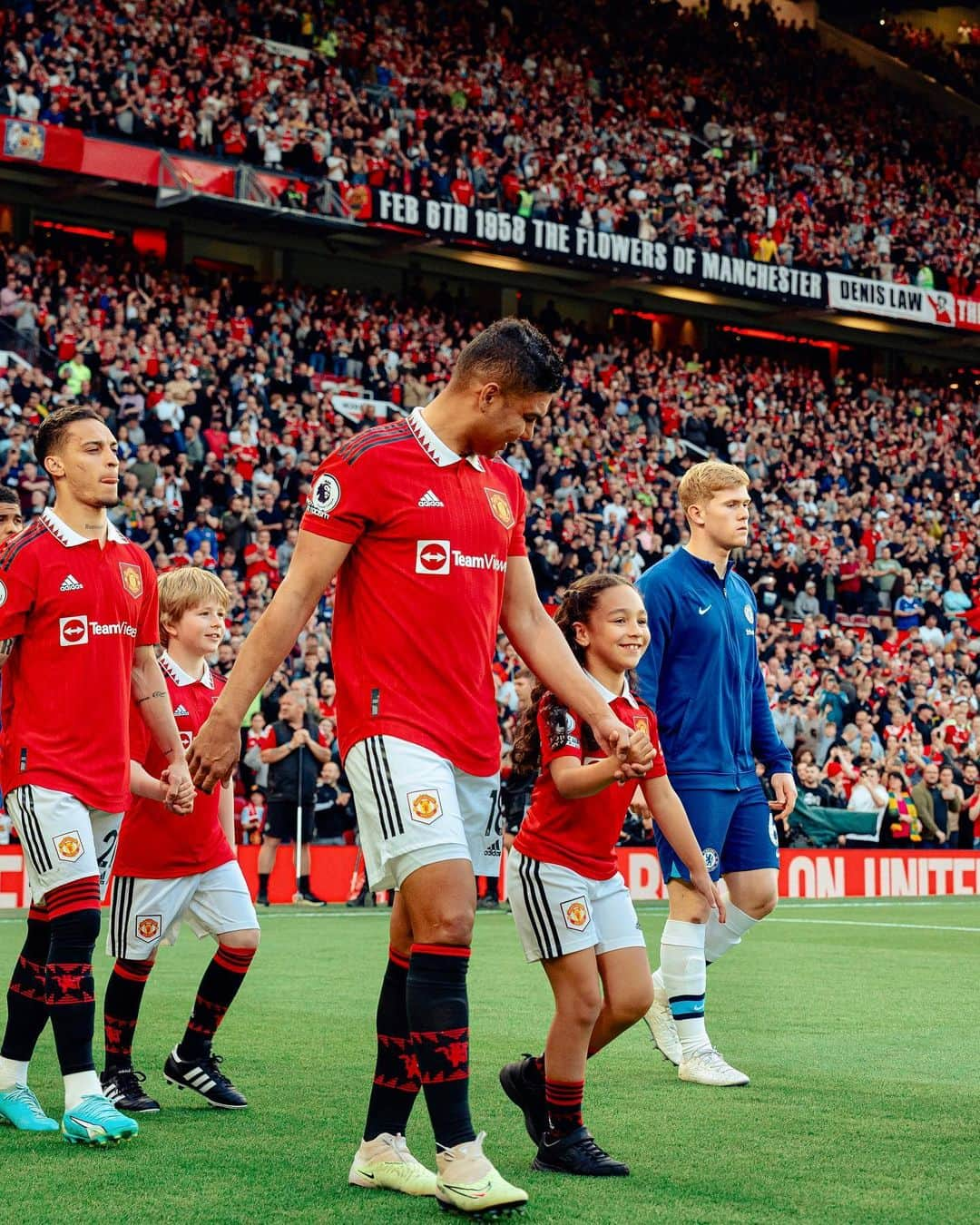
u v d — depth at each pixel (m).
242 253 33.66
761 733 7.40
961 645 29.88
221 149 29.12
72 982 5.22
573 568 26.89
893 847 22.16
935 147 43.72
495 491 4.61
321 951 12.41
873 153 42.12
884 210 40.84
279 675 19.58
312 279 34.75
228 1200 4.30
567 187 34.66
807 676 25.02
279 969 11.05
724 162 38.69
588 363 34.28
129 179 27.83
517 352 4.40
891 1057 7.25
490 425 4.46
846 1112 5.85
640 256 33.66
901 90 45.19
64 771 5.39
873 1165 4.85
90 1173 4.65
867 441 37.66
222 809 6.10
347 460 4.43
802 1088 6.40
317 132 30.59
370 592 4.44
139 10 29.75
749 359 38.31
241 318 29.66
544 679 4.70
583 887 4.89
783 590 30.97
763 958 12.28
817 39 44.59
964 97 47.59
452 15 36.47
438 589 4.41
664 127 38.53
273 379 29.09
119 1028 5.90
